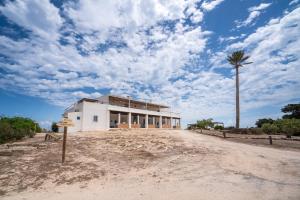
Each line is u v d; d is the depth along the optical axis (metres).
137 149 14.38
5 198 6.82
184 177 8.47
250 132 28.73
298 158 11.34
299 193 6.38
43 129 36.16
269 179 7.91
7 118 23.67
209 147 15.09
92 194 6.99
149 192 6.98
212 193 6.64
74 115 31.09
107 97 38.81
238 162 10.64
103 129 32.62
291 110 45.62
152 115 44.41
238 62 34.06
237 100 32.94
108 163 10.88
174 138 20.16
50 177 8.79
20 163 10.66
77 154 12.73
